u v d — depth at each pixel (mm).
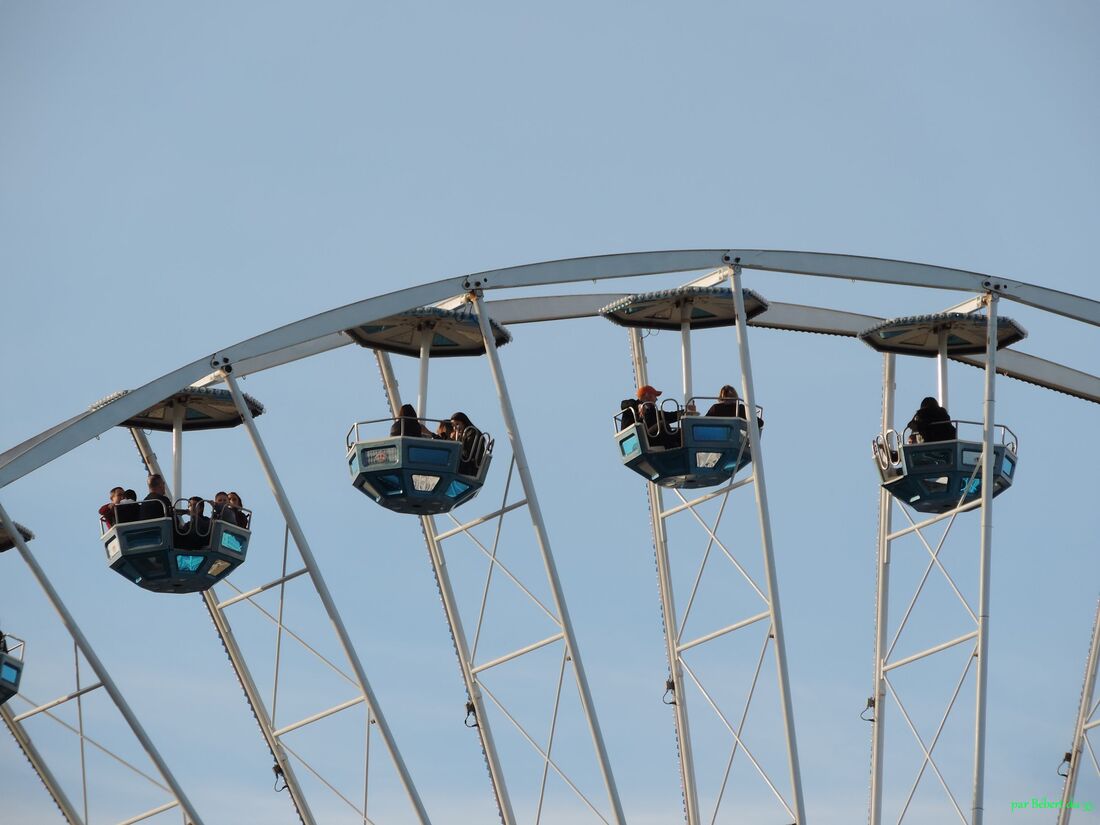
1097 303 93250
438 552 99750
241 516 91000
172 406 95875
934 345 99062
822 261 89500
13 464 81250
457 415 89625
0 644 96000
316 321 84750
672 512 94312
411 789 85688
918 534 95375
